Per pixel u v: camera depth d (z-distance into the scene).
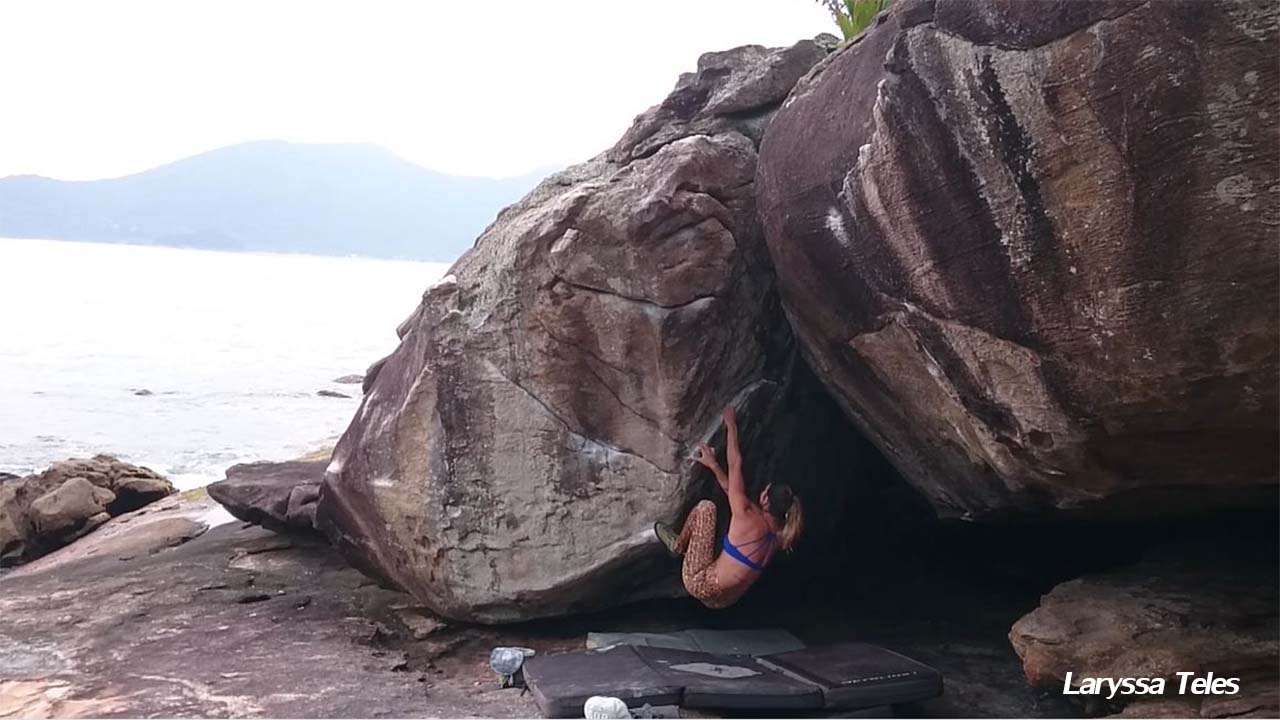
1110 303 3.74
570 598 6.30
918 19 4.22
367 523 6.82
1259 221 3.34
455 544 6.24
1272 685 4.71
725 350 6.15
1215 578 5.46
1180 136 3.39
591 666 5.26
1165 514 5.49
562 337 6.11
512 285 6.19
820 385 6.87
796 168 5.21
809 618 6.96
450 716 5.07
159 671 5.80
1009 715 5.23
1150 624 5.05
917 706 5.34
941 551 8.31
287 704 5.25
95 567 8.67
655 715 4.76
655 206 5.84
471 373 6.25
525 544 6.21
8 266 124.50
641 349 6.03
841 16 6.83
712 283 5.98
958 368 4.54
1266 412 3.77
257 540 9.02
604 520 6.17
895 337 4.94
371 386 7.89
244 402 33.69
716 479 6.27
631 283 5.95
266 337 60.03
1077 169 3.69
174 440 25.62
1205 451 4.13
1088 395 4.01
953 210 4.18
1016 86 3.79
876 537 8.35
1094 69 3.54
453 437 6.25
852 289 5.05
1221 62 3.27
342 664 5.89
